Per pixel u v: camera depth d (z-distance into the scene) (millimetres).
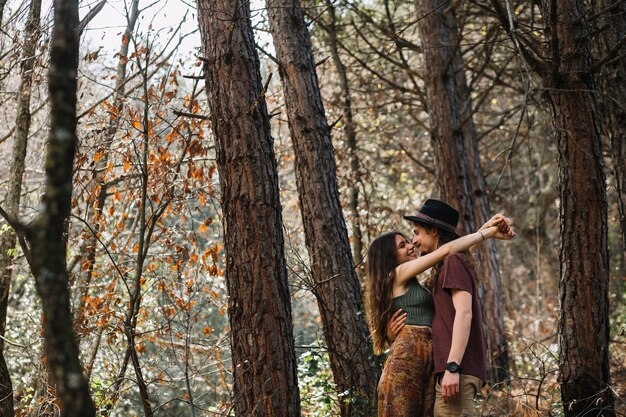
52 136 2289
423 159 15016
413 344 4297
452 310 4254
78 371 2188
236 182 4859
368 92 12992
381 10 14523
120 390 6949
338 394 6285
